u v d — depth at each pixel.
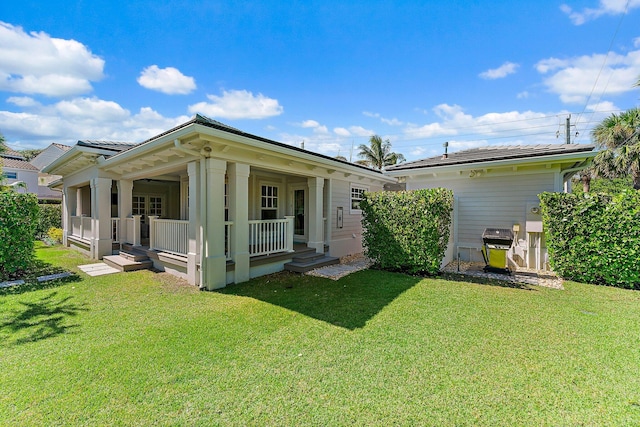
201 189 5.71
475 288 5.76
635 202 5.69
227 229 6.30
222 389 2.51
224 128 5.55
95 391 2.48
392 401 2.35
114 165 8.25
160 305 4.73
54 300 4.96
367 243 7.80
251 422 2.12
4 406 2.28
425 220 6.75
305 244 9.52
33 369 2.81
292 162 7.37
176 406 2.30
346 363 2.94
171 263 6.79
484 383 2.60
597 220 6.05
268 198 9.96
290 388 2.53
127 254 8.13
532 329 3.77
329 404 2.32
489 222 8.75
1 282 6.17
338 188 9.57
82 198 13.23
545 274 7.13
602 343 3.37
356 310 4.48
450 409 2.26
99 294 5.32
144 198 13.04
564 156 7.15
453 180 9.34
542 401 2.35
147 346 3.29
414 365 2.90
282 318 4.15
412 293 5.40
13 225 6.50
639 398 2.39
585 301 4.94
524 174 8.20
